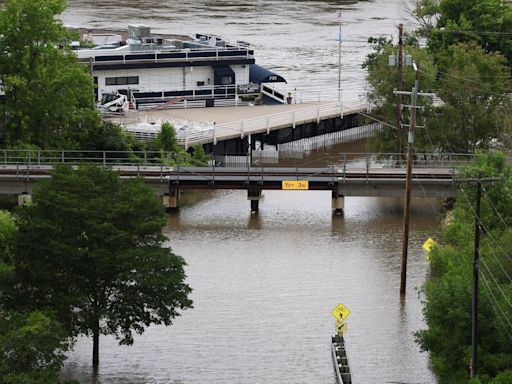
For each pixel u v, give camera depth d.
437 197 190.00
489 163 160.88
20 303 120.75
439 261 143.25
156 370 125.25
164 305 124.50
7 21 199.88
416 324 139.38
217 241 172.62
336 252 167.75
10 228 131.00
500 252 130.88
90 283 122.81
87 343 132.12
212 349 131.12
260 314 142.00
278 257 164.88
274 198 199.62
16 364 106.94
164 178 187.75
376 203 196.25
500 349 118.50
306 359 128.88
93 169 127.50
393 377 123.81
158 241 127.00
